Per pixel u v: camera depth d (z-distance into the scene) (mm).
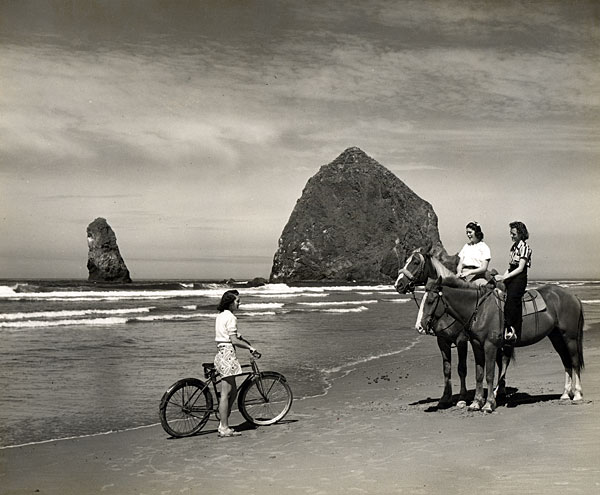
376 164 143500
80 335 24656
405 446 8117
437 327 10453
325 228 136875
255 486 6758
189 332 26016
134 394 13117
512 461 7141
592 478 6406
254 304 45781
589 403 10281
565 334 10609
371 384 14250
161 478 7246
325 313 38906
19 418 10945
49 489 6949
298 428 9656
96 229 91438
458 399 11477
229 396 9539
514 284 10117
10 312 35531
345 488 6531
